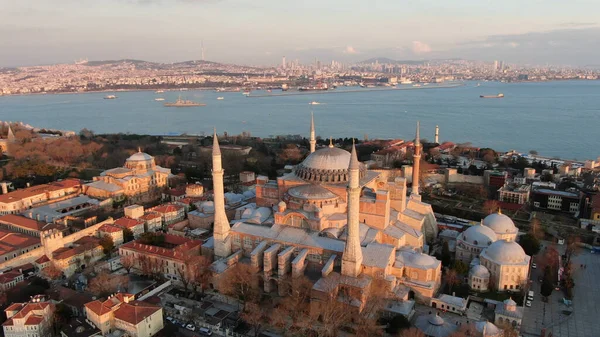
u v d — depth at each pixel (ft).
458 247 563.48
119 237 619.67
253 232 528.63
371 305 427.33
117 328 406.82
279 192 577.02
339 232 508.53
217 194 529.04
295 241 499.51
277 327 424.05
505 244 498.28
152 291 490.90
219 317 442.50
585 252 606.55
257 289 485.15
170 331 416.46
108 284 474.49
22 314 403.75
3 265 532.73
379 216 516.32
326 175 544.21
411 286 468.34
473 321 429.79
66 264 539.70
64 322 422.41
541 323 432.25
